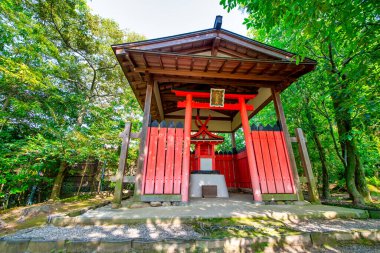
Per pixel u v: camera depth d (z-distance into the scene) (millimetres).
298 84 6734
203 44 5258
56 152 6383
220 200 5016
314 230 2594
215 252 2176
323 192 6898
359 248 2275
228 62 4543
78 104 9156
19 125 7633
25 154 6078
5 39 6379
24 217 4707
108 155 7777
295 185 4695
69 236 2402
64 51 9562
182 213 3254
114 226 2814
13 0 6789
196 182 5820
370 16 3240
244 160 7324
